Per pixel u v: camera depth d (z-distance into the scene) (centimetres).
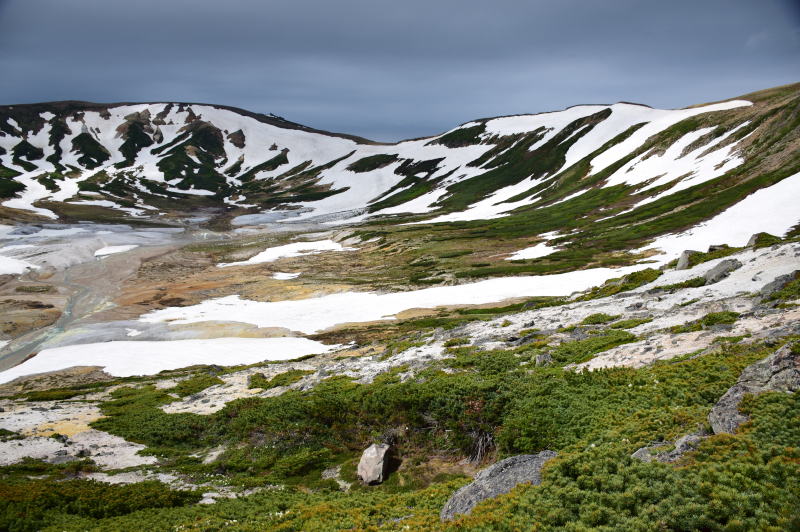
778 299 3077
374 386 3731
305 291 10906
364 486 2642
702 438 1609
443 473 2595
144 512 2164
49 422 4181
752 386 1725
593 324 4119
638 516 1285
